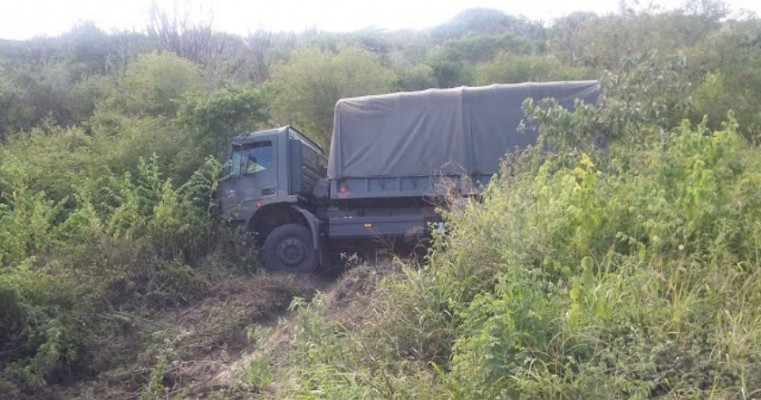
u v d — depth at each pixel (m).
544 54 28.78
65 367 8.30
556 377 5.00
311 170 14.32
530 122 12.35
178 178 14.14
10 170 12.80
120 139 15.13
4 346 8.24
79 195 12.86
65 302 9.17
